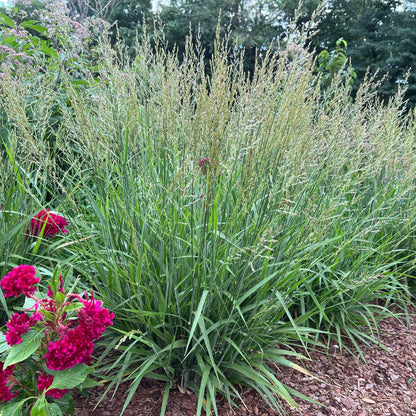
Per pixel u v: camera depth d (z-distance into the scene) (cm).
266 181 235
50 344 159
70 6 1471
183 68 279
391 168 354
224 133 243
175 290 205
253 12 1597
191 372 224
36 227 265
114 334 235
